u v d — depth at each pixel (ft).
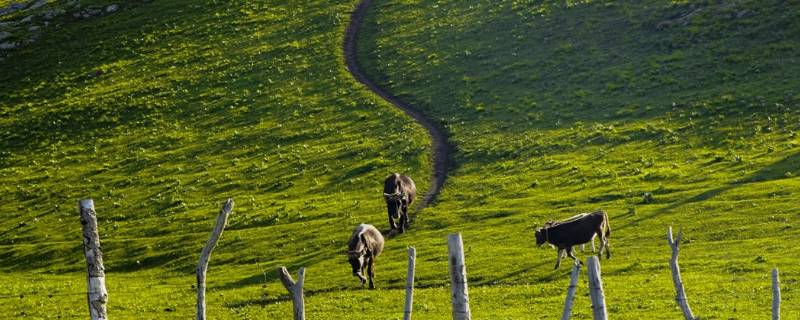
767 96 222.89
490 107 250.57
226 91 300.61
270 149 244.01
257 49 337.52
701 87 238.27
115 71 337.93
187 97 299.79
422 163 214.28
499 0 345.10
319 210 187.11
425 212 175.01
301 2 389.39
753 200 152.87
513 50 294.25
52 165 256.52
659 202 161.07
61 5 426.10
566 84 259.19
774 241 128.88
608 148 206.18
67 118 293.23
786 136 196.75
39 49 376.27
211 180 223.10
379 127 248.11
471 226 161.07
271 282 140.26
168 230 188.75
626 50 274.57
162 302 130.93
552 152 208.95
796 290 102.01
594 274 54.13
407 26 337.72
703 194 161.79
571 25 302.25
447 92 269.44
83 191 229.66
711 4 288.10
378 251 130.21
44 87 332.19
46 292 145.18
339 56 319.27
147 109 293.23
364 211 182.70
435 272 131.75
